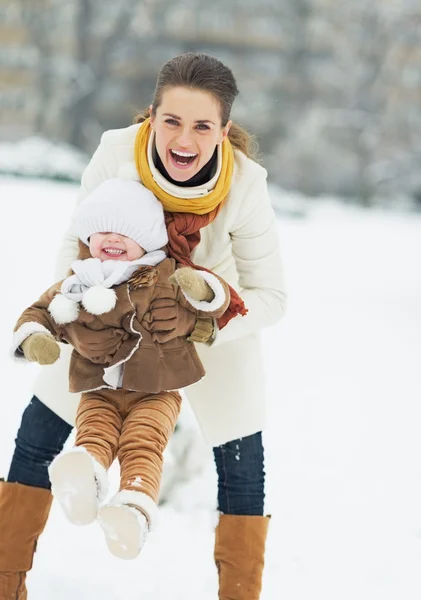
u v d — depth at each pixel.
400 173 49.59
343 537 4.18
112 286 2.93
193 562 3.80
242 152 3.16
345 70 52.41
